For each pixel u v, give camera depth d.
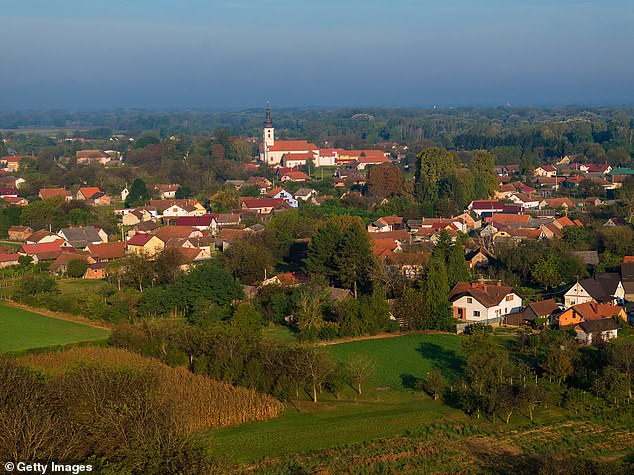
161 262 96.50
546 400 54.72
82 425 43.34
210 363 60.88
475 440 49.59
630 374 58.66
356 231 93.31
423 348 72.50
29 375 50.97
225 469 42.84
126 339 69.00
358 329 77.25
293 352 59.72
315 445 48.75
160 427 42.12
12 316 84.19
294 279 96.38
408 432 50.81
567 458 44.16
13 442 39.47
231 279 87.12
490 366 58.56
